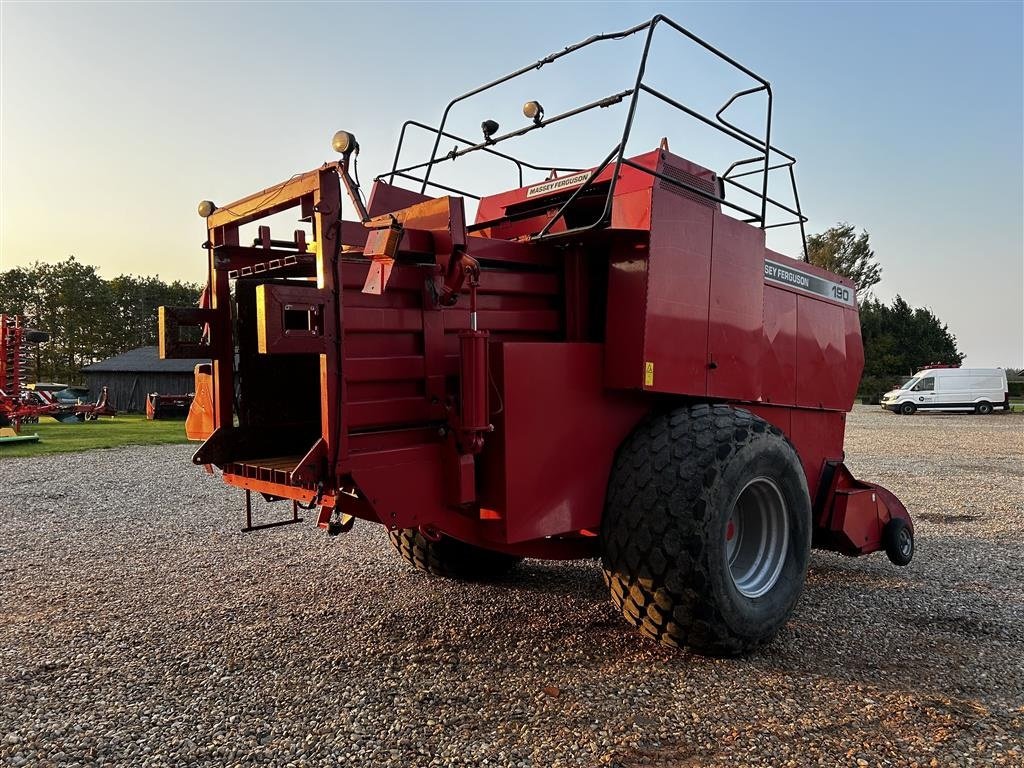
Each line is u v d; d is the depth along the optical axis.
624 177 4.21
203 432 4.14
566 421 3.53
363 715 3.06
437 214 3.16
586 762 2.69
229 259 3.95
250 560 5.82
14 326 17.64
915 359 54.06
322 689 3.33
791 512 4.04
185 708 3.14
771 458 3.84
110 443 16.56
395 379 3.16
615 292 3.67
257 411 3.94
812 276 5.25
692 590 3.46
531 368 3.37
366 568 5.54
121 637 4.04
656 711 3.11
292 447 4.07
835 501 5.04
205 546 6.35
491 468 3.34
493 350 3.29
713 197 4.02
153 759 2.71
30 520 7.63
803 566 4.11
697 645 3.57
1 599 4.79
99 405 26.61
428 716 3.06
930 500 9.11
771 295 4.75
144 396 33.44
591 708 3.13
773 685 3.39
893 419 27.41
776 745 2.83
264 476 3.51
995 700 3.26
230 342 3.93
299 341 2.80
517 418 3.31
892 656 3.80
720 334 4.03
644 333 3.54
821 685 3.40
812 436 5.23
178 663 3.65
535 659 3.69
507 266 3.68
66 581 5.23
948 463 13.26
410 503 3.19
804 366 5.08
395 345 3.19
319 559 5.84
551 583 5.10
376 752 2.76
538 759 2.71
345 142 2.93
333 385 2.91
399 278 3.17
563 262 3.91
